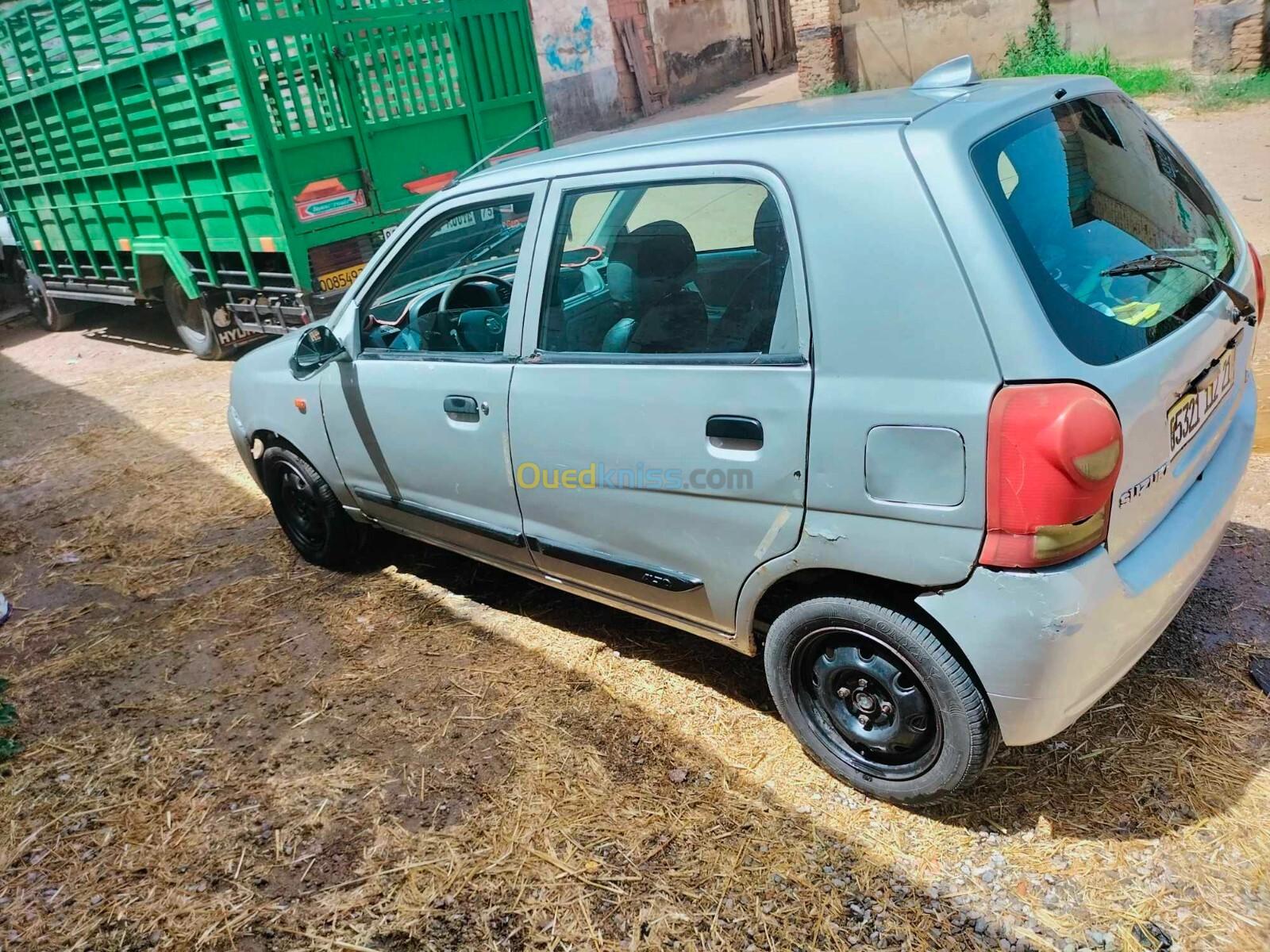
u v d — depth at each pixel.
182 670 3.82
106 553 5.05
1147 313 2.28
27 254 10.48
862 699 2.60
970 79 2.69
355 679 3.58
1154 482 2.27
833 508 2.37
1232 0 10.87
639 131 3.10
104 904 2.68
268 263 7.23
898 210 2.20
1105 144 2.59
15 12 7.93
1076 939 2.21
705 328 2.61
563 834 2.70
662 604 3.00
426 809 2.87
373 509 4.00
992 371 2.08
